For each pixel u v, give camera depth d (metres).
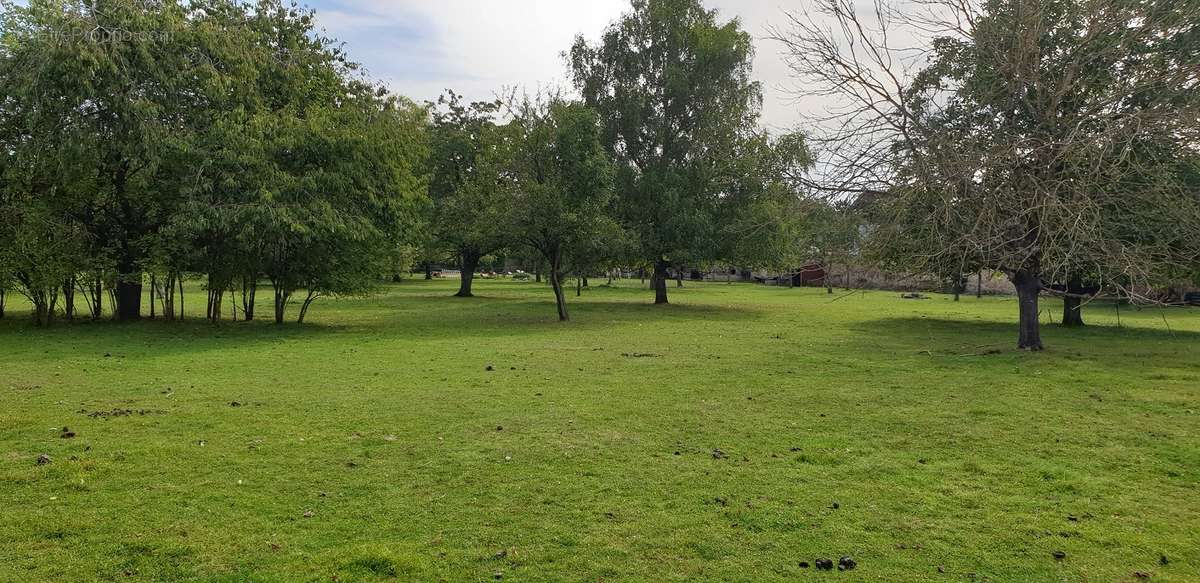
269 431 7.67
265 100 19.92
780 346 16.50
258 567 4.35
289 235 18.62
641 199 30.00
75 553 4.52
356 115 20.88
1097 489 5.89
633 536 4.87
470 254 39.12
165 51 18.22
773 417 8.59
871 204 13.95
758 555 4.58
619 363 13.41
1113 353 14.81
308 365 12.91
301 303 32.56
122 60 17.28
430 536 4.86
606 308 30.73
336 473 6.22
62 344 15.69
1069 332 20.08
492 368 12.64
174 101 18.31
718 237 29.50
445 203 28.66
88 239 19.53
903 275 15.21
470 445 7.18
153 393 9.88
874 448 7.18
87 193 19.03
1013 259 13.02
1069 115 12.39
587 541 4.79
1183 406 9.24
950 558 4.54
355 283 20.98
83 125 17.42
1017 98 13.26
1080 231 10.92
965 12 14.11
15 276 18.31
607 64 32.22
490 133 26.67
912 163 12.80
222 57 18.81
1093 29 12.56
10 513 5.15
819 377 11.71
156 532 4.86
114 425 7.84
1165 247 11.98
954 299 38.12
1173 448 7.12
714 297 40.66
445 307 30.59
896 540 4.82
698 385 10.88
